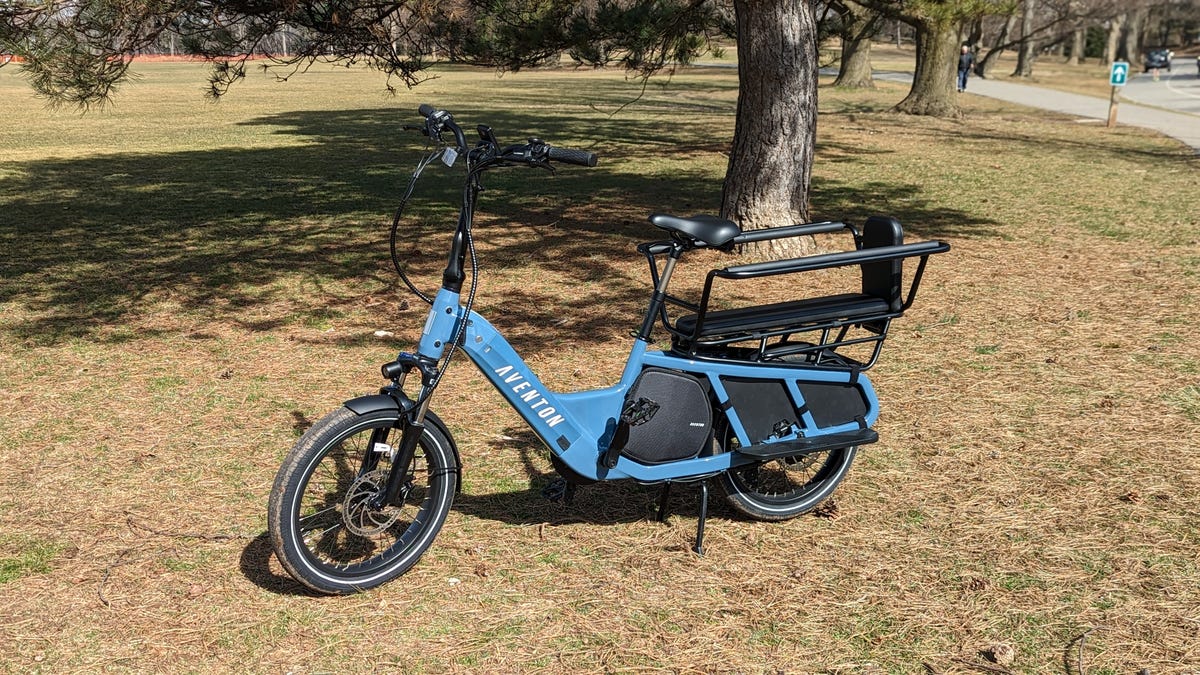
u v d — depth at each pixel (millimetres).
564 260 9008
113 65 7281
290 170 15742
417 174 3260
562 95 36469
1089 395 5469
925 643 3193
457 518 4012
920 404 5332
